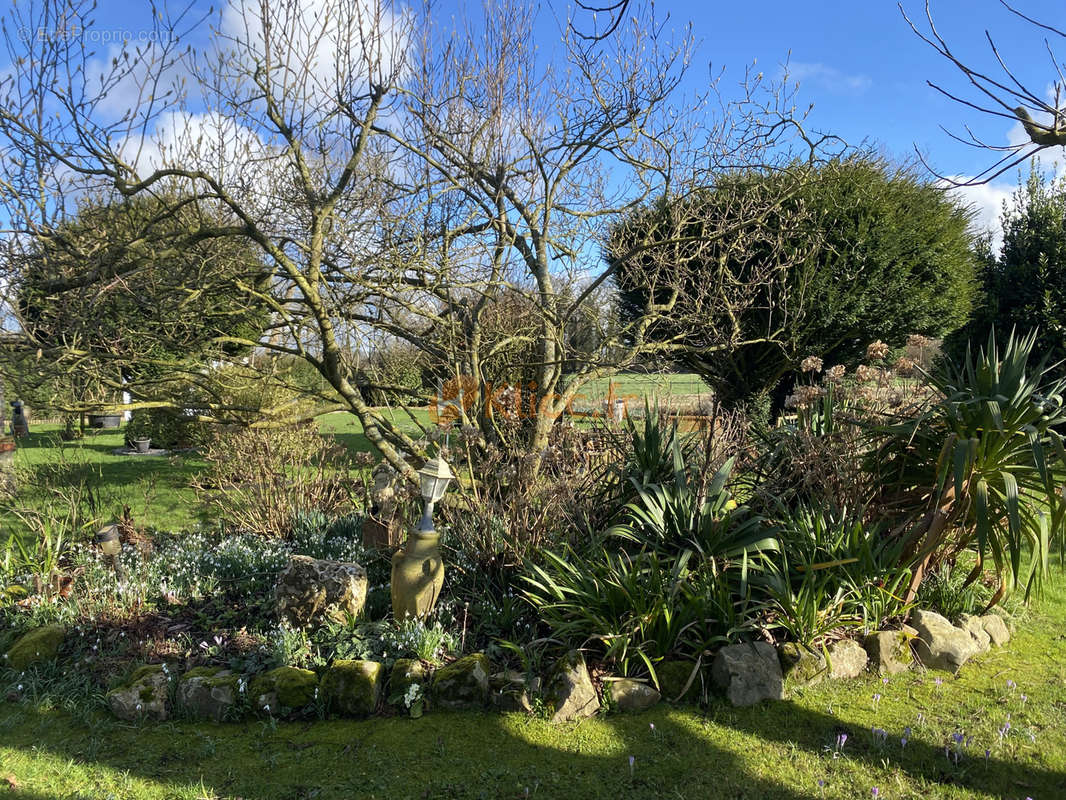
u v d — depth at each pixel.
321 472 6.90
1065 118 2.87
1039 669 3.91
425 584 3.99
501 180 5.53
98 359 4.64
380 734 3.29
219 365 6.16
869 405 5.01
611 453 5.41
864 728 3.30
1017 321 12.29
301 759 3.10
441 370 6.86
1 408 7.66
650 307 6.54
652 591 3.87
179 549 5.37
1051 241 12.00
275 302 5.00
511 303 7.13
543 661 3.73
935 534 3.97
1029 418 3.96
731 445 5.34
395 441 5.55
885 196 9.99
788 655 3.70
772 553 4.31
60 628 4.14
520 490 4.91
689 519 4.36
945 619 4.11
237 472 6.77
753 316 9.54
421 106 5.39
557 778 2.94
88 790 2.87
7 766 3.05
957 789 2.83
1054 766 2.98
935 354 8.66
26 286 4.41
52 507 6.05
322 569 4.18
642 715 3.45
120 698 3.48
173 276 4.66
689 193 5.91
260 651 3.83
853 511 4.50
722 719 3.39
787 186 6.71
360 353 6.02
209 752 3.16
